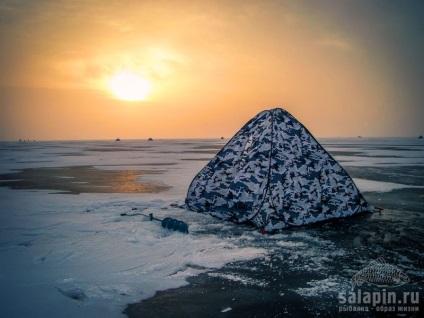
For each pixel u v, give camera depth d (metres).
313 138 6.50
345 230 5.24
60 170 15.71
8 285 3.23
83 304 2.85
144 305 2.84
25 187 10.20
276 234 5.03
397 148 42.41
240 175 6.15
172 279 3.38
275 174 5.80
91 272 3.57
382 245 4.46
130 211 6.69
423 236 4.87
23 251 4.26
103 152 35.78
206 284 3.26
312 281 3.31
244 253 4.14
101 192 9.26
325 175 6.21
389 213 6.42
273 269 3.63
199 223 5.75
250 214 5.60
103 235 4.98
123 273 3.54
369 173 13.41
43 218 6.07
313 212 5.70
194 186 6.97
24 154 31.75
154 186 10.45
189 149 42.81
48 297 2.97
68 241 4.69
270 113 6.58
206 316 2.65
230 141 6.91
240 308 2.77
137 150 41.00
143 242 4.63
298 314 2.66
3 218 6.06
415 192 8.84
